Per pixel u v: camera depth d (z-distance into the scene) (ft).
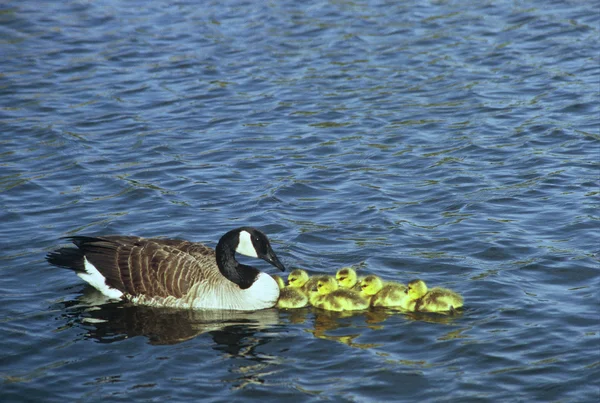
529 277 51.88
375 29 101.50
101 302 51.57
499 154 70.74
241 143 75.15
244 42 99.14
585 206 60.85
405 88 85.76
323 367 43.68
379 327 47.39
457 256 54.85
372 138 75.15
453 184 65.72
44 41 100.22
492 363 43.27
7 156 72.54
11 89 87.45
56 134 76.95
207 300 50.49
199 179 68.18
